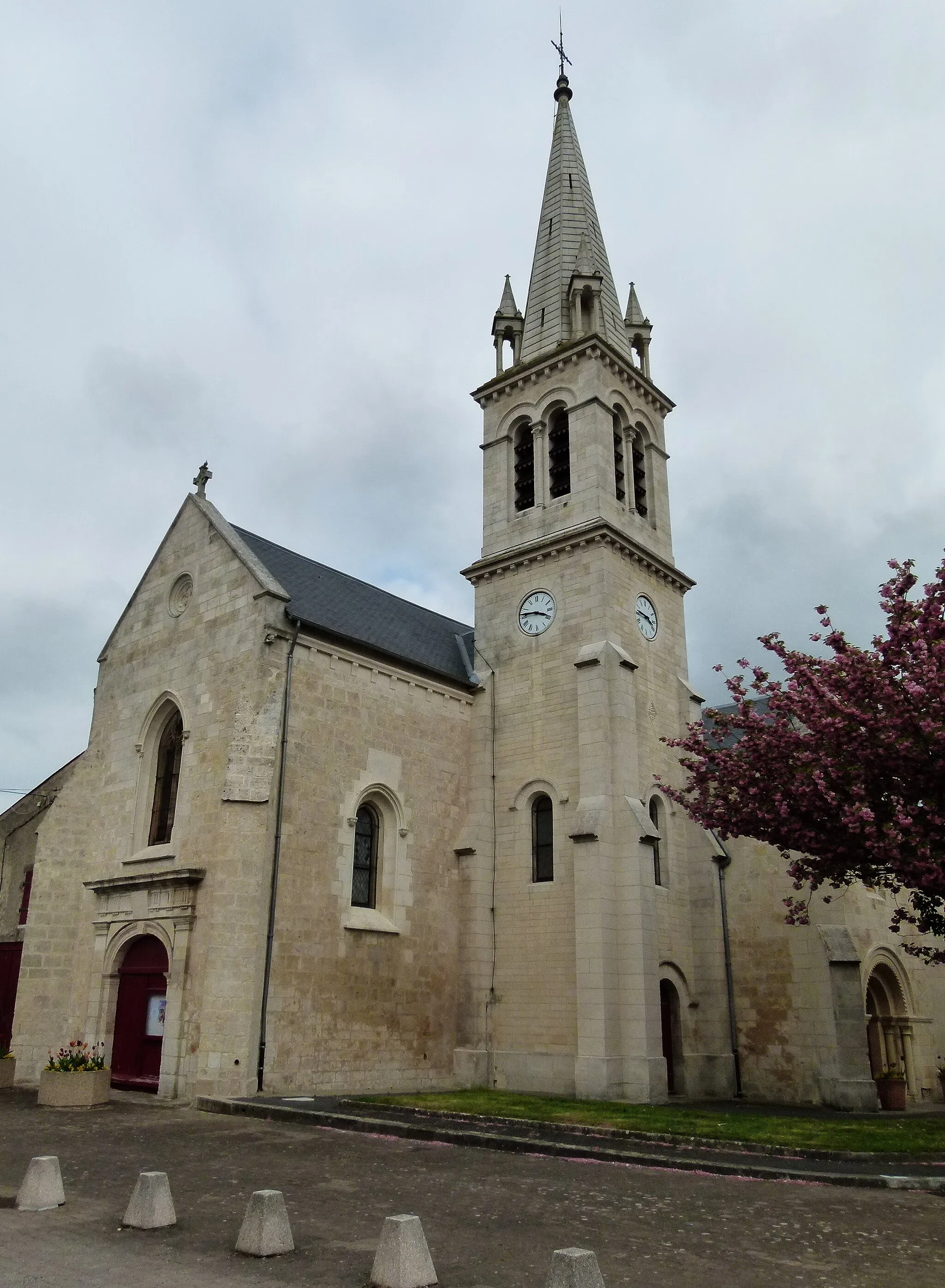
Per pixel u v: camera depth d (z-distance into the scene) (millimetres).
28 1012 24500
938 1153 14594
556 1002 24219
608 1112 18969
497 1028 25109
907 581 18781
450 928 25766
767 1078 25500
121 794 25719
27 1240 9680
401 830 24906
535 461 30953
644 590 29328
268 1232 9297
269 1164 13742
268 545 27719
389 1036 23156
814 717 18750
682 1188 12367
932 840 16953
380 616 28734
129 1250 9375
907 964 29422
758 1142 15062
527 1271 8820
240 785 21172
